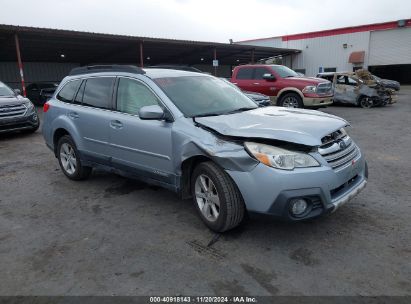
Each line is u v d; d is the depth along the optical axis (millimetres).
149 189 5164
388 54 30922
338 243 3422
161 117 3844
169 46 25000
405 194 4637
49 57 29016
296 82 12289
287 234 3625
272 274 2967
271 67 13125
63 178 5875
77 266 3193
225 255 3283
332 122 3596
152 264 3180
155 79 4309
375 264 3057
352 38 32125
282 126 3406
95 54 28328
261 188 3160
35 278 3033
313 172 3121
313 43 34438
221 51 30359
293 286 2799
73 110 5270
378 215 4008
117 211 4406
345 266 3041
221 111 4184
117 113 4586
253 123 3557
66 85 5688
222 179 3414
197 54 31438
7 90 10586
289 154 3137
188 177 3914
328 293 2703
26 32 17094
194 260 3219
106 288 2857
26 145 8875
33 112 10289
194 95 4293
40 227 4031
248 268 3064
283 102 12664
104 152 4836
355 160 3650
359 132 9320
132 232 3824
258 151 3186
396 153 6879
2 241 3721
